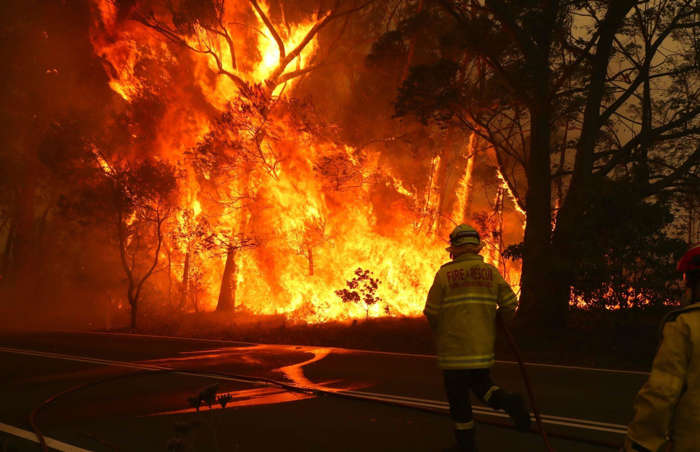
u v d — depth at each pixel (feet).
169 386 29.17
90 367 36.94
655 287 40.60
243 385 29.01
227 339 58.03
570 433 19.17
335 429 20.20
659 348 8.12
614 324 44.86
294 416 22.13
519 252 51.55
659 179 50.42
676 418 7.94
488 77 62.85
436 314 16.75
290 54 83.10
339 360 37.93
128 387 29.25
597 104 49.70
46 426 21.59
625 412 22.35
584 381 29.60
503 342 44.62
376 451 17.67
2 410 24.64
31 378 33.17
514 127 59.47
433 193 87.51
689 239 48.26
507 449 17.52
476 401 24.50
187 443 11.72
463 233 17.31
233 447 18.21
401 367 34.63
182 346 48.70
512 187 60.59
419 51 77.87
